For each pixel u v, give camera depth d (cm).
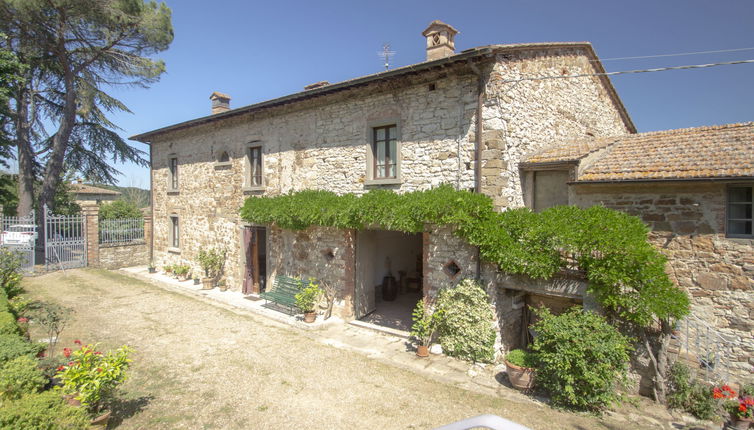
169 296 1225
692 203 655
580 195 761
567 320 594
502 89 754
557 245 630
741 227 627
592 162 777
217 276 1347
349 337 873
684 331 667
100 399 504
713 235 640
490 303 734
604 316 615
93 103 1844
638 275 568
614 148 834
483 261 739
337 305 987
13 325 625
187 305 1120
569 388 557
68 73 1714
